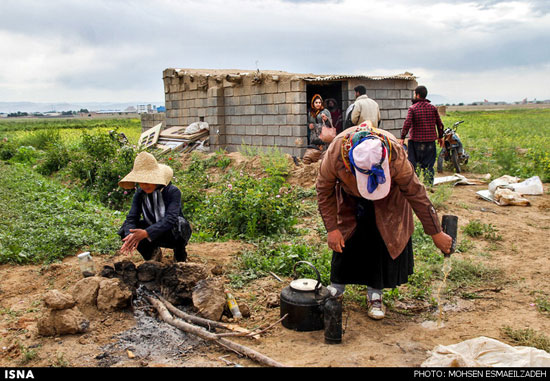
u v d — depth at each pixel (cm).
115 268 508
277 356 396
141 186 552
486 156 1591
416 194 428
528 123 4009
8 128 5538
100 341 424
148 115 2192
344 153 408
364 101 713
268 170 1047
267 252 654
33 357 397
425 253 650
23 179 1321
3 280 592
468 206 916
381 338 433
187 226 561
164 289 490
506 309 499
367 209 446
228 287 553
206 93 1700
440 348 381
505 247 692
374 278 455
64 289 555
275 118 1438
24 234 745
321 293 448
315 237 736
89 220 816
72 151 1659
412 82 1514
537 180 1027
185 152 1612
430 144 1020
